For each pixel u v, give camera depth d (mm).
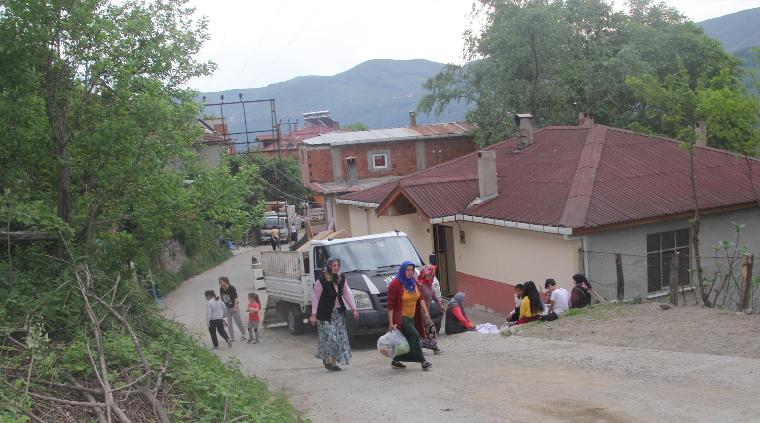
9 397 6340
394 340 11031
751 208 19453
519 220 18859
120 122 11242
